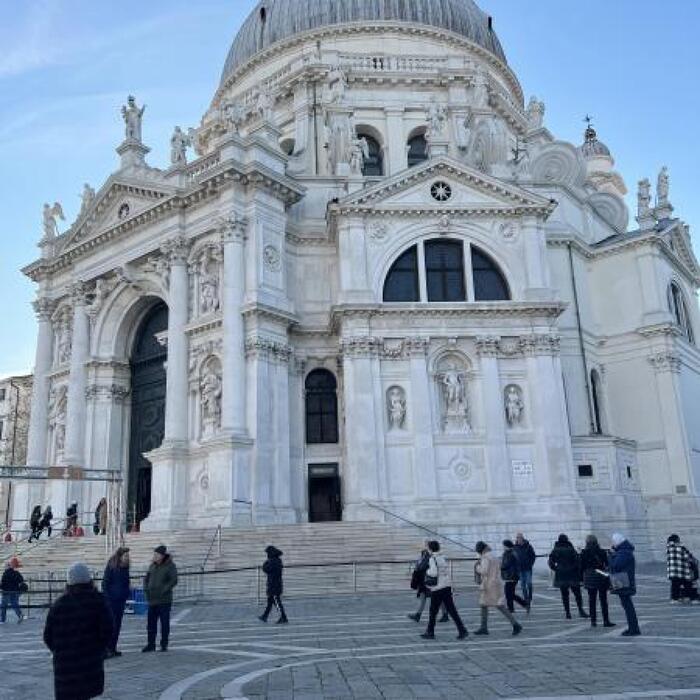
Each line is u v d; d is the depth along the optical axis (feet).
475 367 103.19
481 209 108.68
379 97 141.79
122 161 123.95
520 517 95.91
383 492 96.32
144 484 118.83
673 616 49.80
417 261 107.04
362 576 73.56
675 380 119.55
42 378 133.39
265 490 94.43
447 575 43.27
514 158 130.72
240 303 99.71
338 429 107.34
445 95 143.54
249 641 43.75
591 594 46.09
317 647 40.60
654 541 109.09
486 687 28.86
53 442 130.00
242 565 75.92
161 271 112.68
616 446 107.65
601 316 127.13
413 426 99.45
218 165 102.83
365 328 101.76
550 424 99.86
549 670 31.81
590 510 102.99
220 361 101.71
